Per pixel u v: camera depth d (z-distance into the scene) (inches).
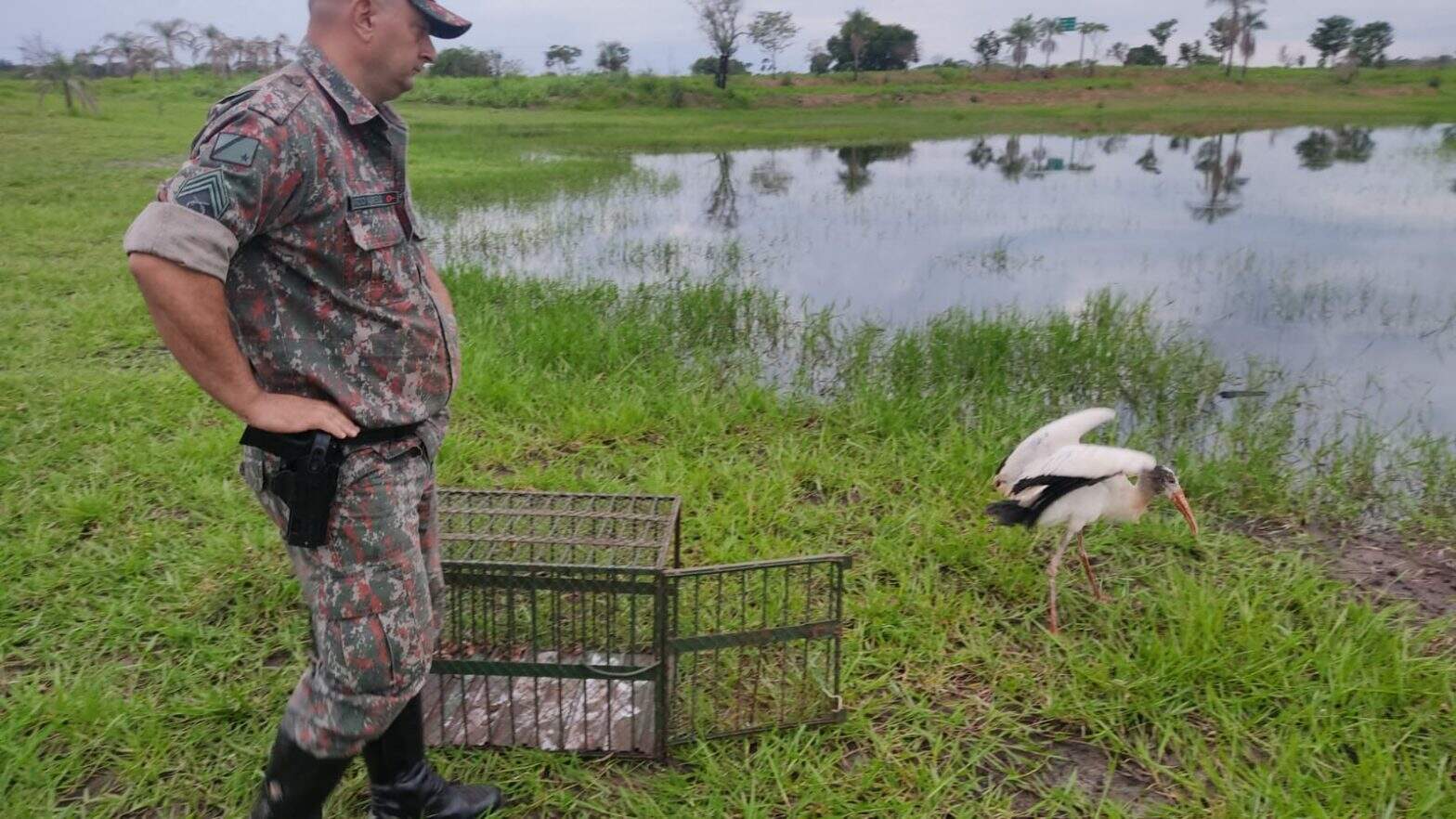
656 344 303.4
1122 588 166.7
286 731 94.3
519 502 140.9
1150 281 426.9
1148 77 2623.0
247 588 159.9
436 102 2033.7
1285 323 361.7
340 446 88.5
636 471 209.0
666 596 119.0
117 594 157.6
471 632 124.3
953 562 173.8
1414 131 1398.9
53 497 185.6
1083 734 131.4
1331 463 233.6
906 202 687.7
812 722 129.6
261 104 81.3
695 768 123.3
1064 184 805.9
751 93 2250.2
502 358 276.5
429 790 108.3
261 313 86.8
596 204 663.8
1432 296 398.3
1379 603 167.6
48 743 124.0
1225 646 145.1
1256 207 657.0
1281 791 116.3
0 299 320.5
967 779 123.1
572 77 2169.0
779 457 214.8
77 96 1339.8
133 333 287.3
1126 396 282.7
